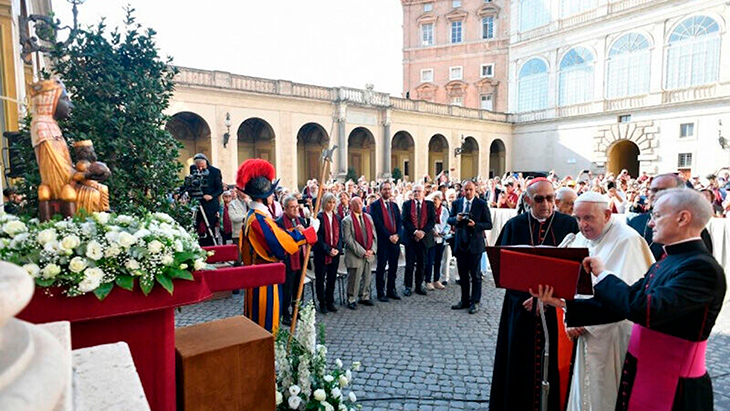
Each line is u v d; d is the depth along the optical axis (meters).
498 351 3.12
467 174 32.66
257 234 3.27
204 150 22.14
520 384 2.91
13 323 0.63
